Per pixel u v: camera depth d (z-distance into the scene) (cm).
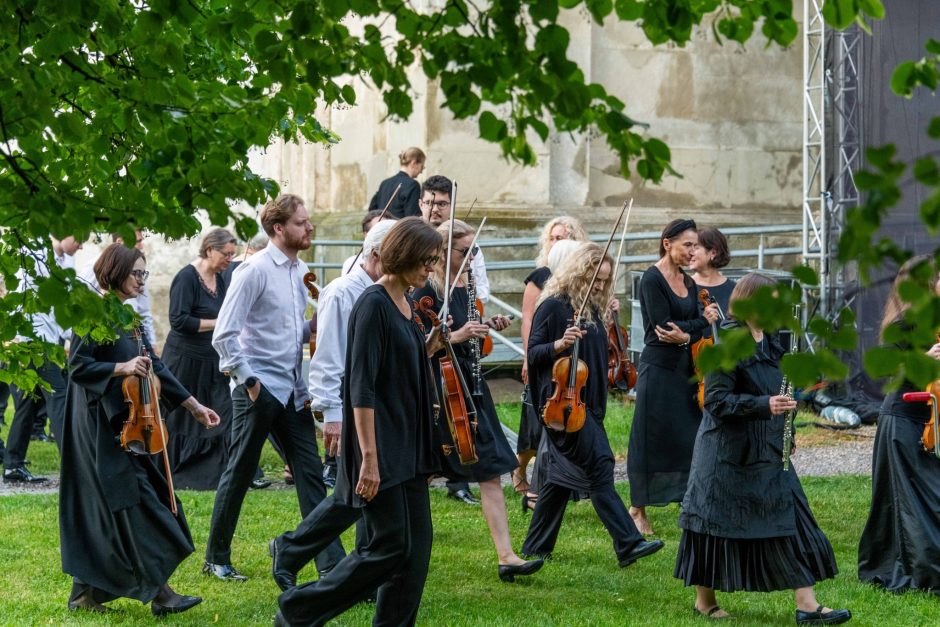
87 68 596
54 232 550
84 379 836
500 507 980
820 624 850
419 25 516
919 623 865
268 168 2583
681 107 2433
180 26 634
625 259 2223
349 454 733
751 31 500
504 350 2077
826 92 1972
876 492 970
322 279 2362
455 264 1022
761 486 838
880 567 974
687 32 490
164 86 584
